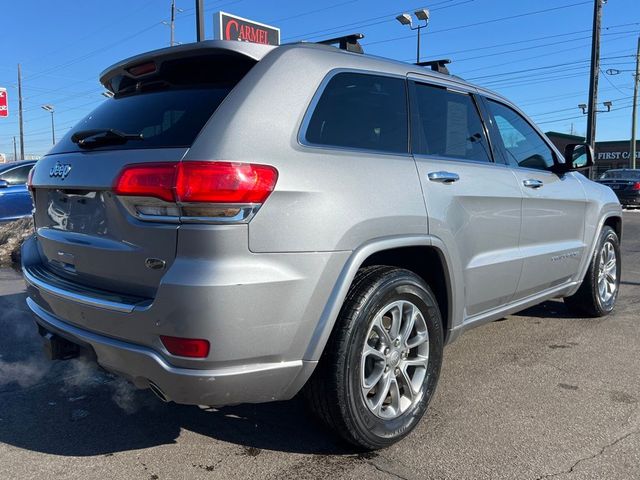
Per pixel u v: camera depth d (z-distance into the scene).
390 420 2.95
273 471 2.77
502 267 3.76
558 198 4.41
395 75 3.32
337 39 3.29
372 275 2.86
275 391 2.56
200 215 2.33
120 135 2.69
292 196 2.49
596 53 23.06
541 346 4.66
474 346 4.66
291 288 2.47
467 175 3.49
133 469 2.79
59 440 3.08
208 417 3.37
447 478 2.70
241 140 2.45
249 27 15.84
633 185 20.77
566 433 3.15
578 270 4.93
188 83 2.90
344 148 2.84
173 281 2.31
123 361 2.54
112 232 2.62
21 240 8.81
